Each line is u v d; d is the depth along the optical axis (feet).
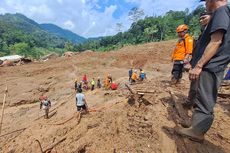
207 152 11.66
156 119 15.19
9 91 75.46
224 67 10.79
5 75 96.68
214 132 13.85
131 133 14.47
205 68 10.88
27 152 21.99
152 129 14.02
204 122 11.43
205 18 12.50
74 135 17.92
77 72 97.25
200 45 11.80
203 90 11.10
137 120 15.80
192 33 214.28
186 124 13.69
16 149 23.50
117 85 57.72
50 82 85.46
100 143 14.92
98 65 112.06
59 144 17.58
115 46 306.76
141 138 13.70
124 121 16.14
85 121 19.74
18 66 115.55
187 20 297.33
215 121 15.31
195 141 12.19
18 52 391.24
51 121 29.68
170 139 12.79
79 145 15.67
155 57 114.83
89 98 42.57
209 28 11.14
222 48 10.52
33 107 63.46
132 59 114.93
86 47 389.39
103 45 373.20
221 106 18.06
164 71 94.48
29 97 71.26
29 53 400.47
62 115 38.22
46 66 110.83
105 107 22.41
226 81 24.82
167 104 17.22
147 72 92.89
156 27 300.40
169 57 112.06
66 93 72.84
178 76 22.91
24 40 510.58
